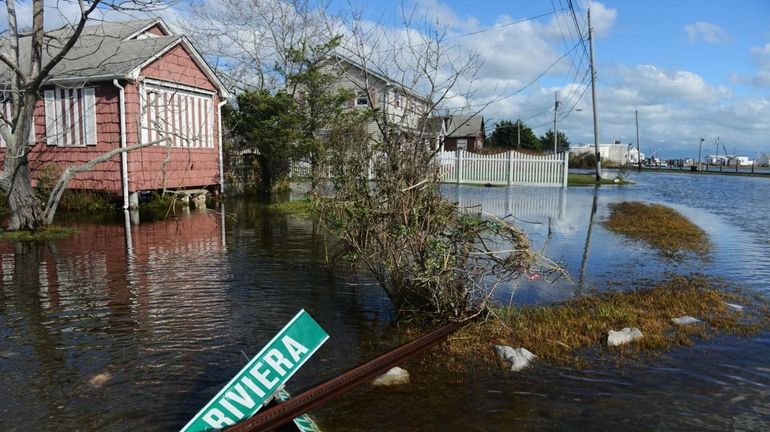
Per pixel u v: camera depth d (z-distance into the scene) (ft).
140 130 43.75
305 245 33.12
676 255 31.78
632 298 22.11
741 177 148.56
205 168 57.72
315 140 59.57
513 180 89.66
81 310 20.31
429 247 17.88
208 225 40.96
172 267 27.12
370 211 18.94
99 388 14.26
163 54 50.57
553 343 17.20
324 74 63.98
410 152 18.88
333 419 12.82
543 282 24.61
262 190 68.03
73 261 28.37
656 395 14.05
